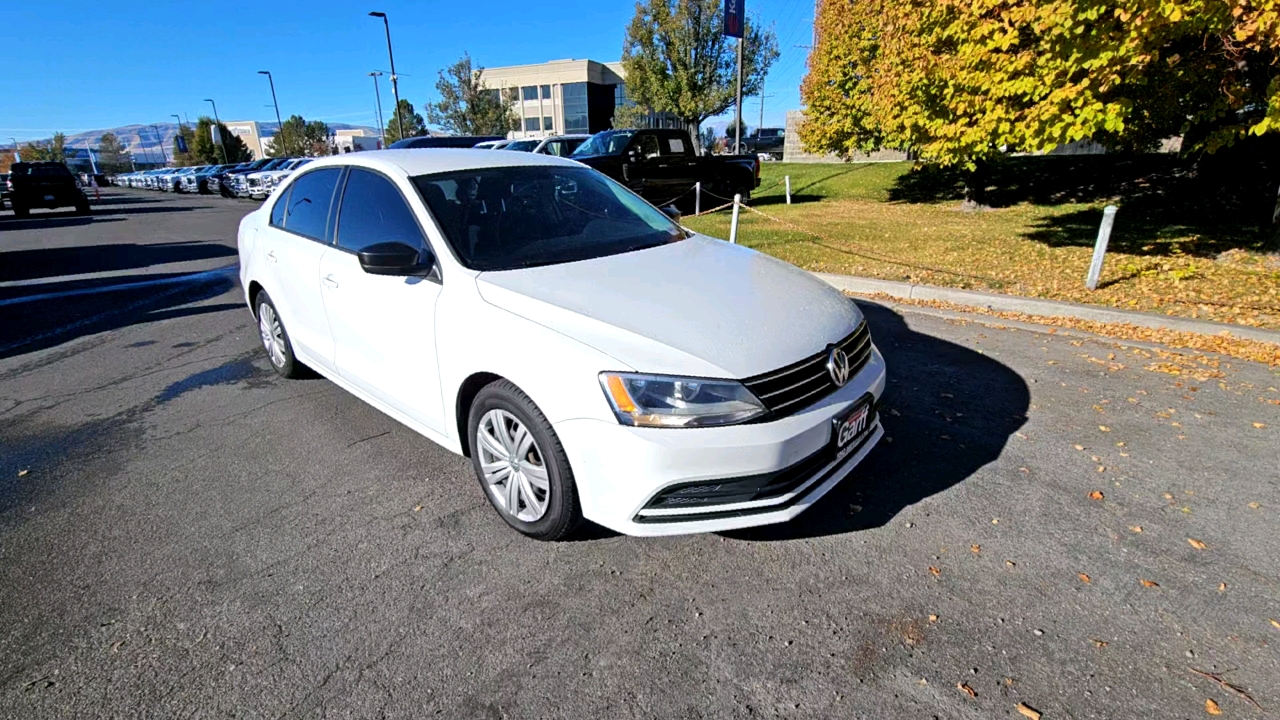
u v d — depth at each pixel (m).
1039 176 16.28
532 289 2.75
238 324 6.34
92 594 2.51
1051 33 5.76
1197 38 6.45
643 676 2.11
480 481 2.97
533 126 68.31
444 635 2.29
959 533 2.80
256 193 24.84
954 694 2.02
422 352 3.05
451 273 2.94
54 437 3.88
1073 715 1.94
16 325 6.38
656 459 2.29
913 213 13.51
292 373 4.62
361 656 2.20
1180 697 1.99
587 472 2.42
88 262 10.19
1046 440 3.60
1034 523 2.86
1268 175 10.48
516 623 2.34
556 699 2.03
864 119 13.53
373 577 2.59
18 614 2.41
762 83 30.64
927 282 7.07
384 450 3.64
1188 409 3.94
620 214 3.78
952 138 7.07
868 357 2.97
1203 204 11.30
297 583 2.56
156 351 5.49
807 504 2.55
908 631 2.27
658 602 2.43
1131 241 9.02
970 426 3.78
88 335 6.01
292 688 2.08
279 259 4.19
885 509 2.99
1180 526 2.82
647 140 13.48
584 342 2.44
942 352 5.01
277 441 3.78
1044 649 2.18
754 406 2.36
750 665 2.14
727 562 2.65
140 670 2.15
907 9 7.16
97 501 3.16
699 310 2.65
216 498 3.18
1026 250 8.80
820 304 2.92
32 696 2.05
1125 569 2.56
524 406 2.59
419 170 3.43
